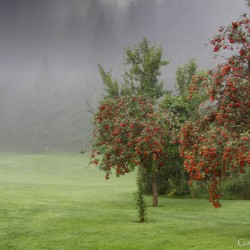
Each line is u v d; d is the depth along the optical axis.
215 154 12.42
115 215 20.80
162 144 22.55
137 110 23.55
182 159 29.61
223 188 29.31
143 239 14.69
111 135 22.55
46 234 15.61
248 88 13.41
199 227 17.27
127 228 16.89
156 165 24.33
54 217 19.94
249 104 13.48
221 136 12.69
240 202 27.53
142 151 22.09
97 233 15.80
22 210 22.22
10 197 28.33
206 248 13.20
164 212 22.72
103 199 29.20
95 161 22.81
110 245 13.74
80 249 13.23
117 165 22.47
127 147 22.20
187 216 21.05
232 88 13.05
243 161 11.79
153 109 24.17
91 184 43.72
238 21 13.68
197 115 14.71
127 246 13.59
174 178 30.59
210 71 14.27
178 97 27.75
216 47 13.96
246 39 13.69
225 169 13.10
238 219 20.38
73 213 21.39
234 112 13.54
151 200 28.92
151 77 30.89
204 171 13.06
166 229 16.67
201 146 12.98
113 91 30.69
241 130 13.47
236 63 13.76
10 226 17.25
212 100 13.94
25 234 15.62
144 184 32.53
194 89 14.66
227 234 15.62
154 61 30.84
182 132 14.43
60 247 13.48
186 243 13.98
